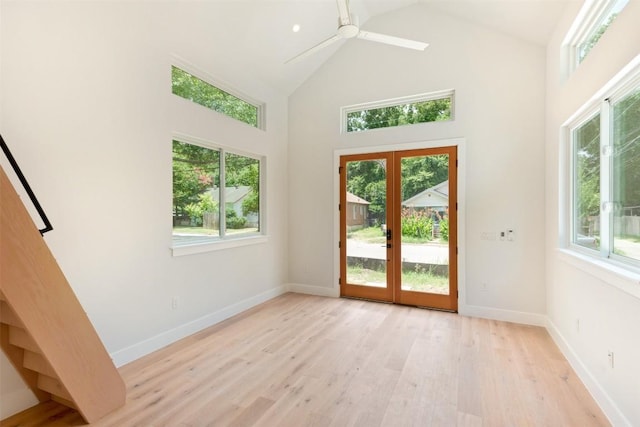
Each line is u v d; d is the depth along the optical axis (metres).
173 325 3.04
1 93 1.92
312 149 4.76
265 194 4.49
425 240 4.05
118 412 1.96
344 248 4.58
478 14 3.54
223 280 3.68
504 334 3.19
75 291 2.29
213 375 2.40
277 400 2.08
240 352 2.79
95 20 2.39
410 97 4.12
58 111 2.18
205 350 2.84
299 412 1.96
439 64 3.92
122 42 2.58
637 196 1.81
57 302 1.75
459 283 3.81
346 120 4.64
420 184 4.06
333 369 2.48
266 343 2.98
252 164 4.36
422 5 4.00
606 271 1.88
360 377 2.37
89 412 1.86
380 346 2.91
